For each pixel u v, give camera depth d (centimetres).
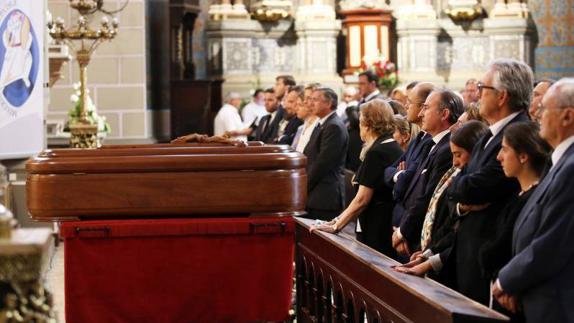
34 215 548
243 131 1247
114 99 1437
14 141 872
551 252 385
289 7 1802
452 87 1784
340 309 555
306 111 841
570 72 1770
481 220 465
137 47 1434
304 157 571
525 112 476
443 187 520
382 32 1761
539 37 1784
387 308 459
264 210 560
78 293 554
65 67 1387
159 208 551
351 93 1248
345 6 1791
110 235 549
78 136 1088
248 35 1780
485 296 461
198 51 1773
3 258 297
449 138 561
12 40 856
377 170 616
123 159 548
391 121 631
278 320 574
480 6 1803
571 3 1769
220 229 559
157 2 1566
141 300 559
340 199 783
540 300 392
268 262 568
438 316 389
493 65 478
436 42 1789
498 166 458
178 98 1569
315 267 608
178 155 555
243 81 1766
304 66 1786
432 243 502
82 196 545
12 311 302
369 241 627
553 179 395
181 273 561
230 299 567
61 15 1370
